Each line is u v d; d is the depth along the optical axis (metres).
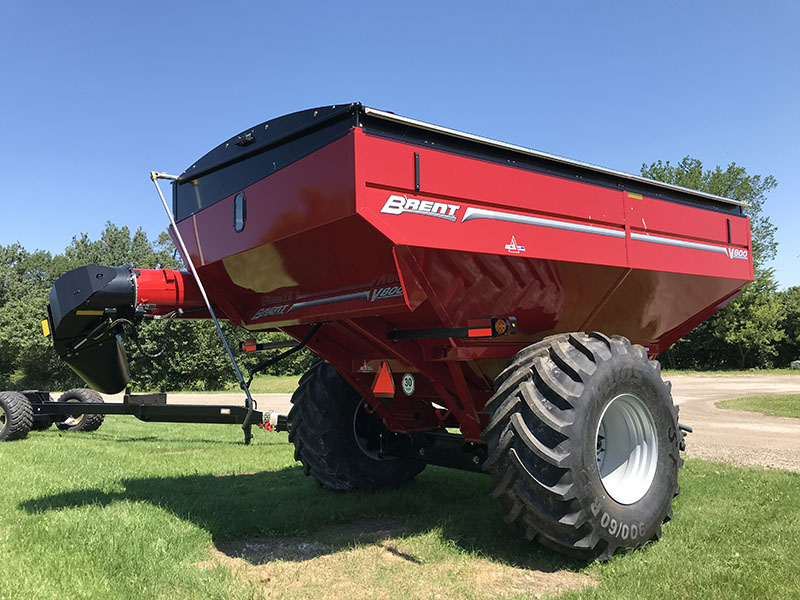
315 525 4.44
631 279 4.49
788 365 45.38
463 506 4.94
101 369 5.23
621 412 4.00
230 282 4.63
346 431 5.46
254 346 5.35
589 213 4.14
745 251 5.57
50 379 40.16
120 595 3.01
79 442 9.31
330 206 3.21
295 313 4.33
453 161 3.43
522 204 3.75
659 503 3.87
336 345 4.98
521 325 4.20
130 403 5.82
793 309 44.44
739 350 43.75
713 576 3.21
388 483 5.64
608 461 4.05
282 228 3.62
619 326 4.95
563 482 3.36
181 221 4.80
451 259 3.40
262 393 25.55
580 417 3.43
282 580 3.33
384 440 5.61
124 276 4.64
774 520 4.30
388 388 4.55
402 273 3.24
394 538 4.14
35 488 5.55
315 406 5.41
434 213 3.31
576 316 4.47
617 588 3.10
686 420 12.06
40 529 4.09
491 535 4.02
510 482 3.46
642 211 4.55
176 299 4.79
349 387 5.54
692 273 4.95
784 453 7.75
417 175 3.26
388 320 4.09
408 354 4.19
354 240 3.32
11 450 8.20
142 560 3.48
